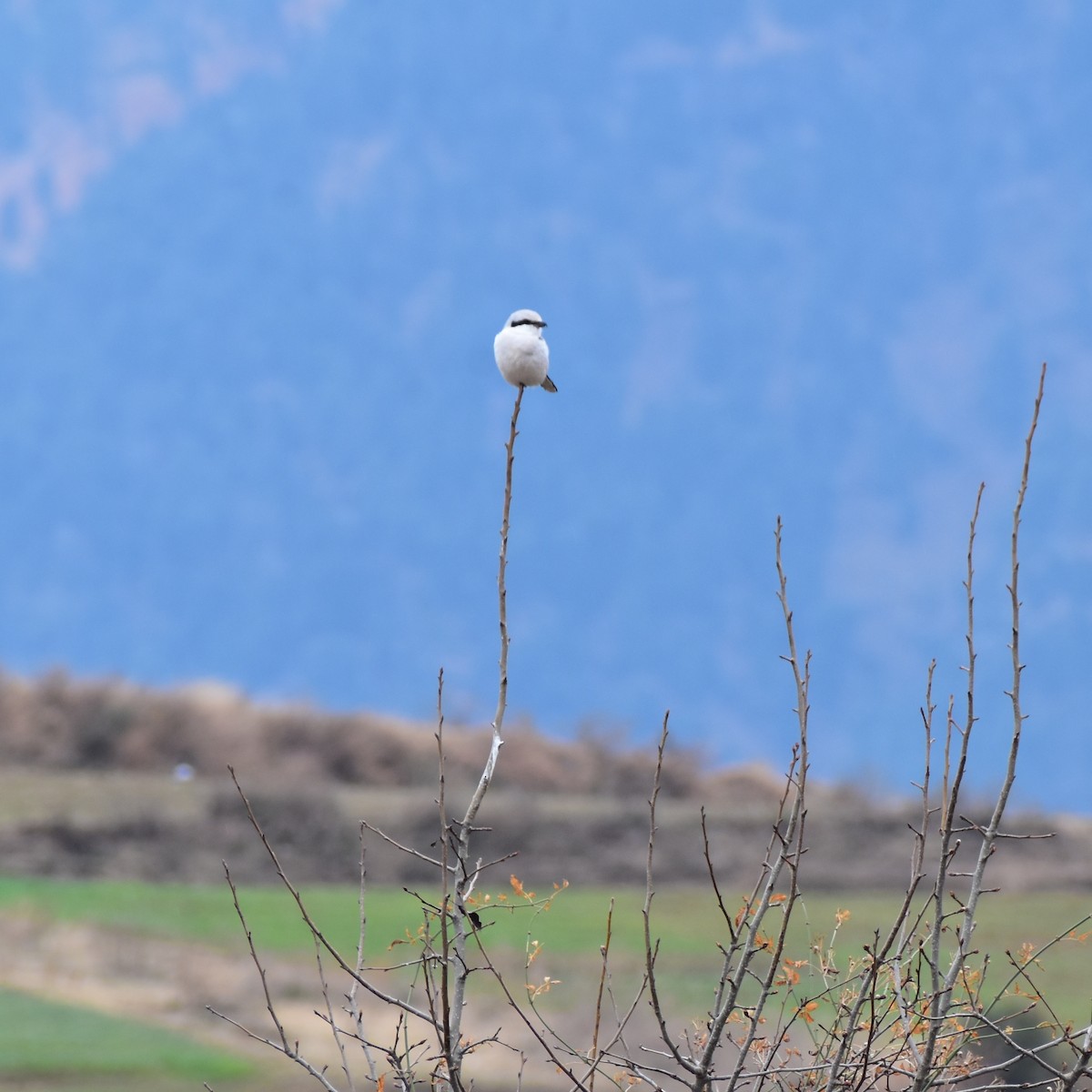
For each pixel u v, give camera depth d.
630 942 98.62
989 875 117.50
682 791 172.12
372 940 100.06
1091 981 71.19
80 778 157.12
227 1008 79.56
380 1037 73.69
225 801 142.38
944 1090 17.30
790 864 16.16
